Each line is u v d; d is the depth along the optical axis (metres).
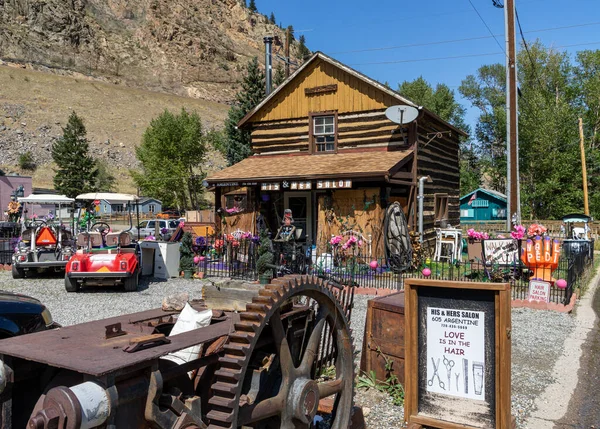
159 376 2.73
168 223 31.34
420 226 15.80
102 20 198.75
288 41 26.00
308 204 17.42
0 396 2.99
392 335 5.54
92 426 2.44
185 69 195.38
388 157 15.47
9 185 40.38
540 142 36.62
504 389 3.88
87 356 2.71
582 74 46.41
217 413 2.99
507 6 18.17
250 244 13.95
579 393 5.69
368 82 16.64
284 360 3.60
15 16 167.75
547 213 37.31
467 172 53.12
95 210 20.30
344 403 4.35
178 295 4.43
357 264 13.70
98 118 105.06
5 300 4.41
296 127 18.16
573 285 11.61
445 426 4.07
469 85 59.47
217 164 89.81
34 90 109.62
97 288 12.34
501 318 3.89
